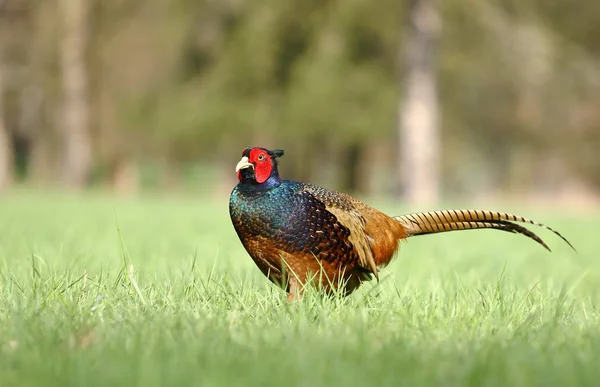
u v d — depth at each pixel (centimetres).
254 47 3931
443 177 5531
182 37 4141
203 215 2347
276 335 573
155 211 2523
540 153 5122
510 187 5606
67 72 4597
